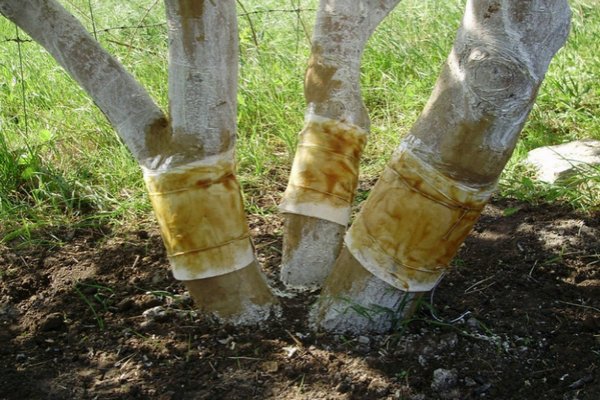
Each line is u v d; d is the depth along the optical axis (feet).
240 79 15.15
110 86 8.06
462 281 9.86
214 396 7.95
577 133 13.88
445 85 7.46
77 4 19.47
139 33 17.57
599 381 8.22
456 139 7.40
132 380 8.25
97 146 13.66
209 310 8.63
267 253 10.46
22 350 8.82
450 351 8.48
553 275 10.00
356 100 9.03
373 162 13.26
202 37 7.64
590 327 8.99
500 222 11.29
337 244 9.11
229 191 8.12
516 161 12.85
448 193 7.59
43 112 14.55
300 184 9.00
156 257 10.57
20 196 12.28
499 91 7.12
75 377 8.34
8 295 9.87
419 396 7.89
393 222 7.84
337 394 7.91
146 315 9.17
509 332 8.87
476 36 7.18
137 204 11.78
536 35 7.04
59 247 10.98
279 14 18.70
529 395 8.05
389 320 8.45
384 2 9.27
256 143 13.42
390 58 16.30
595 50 16.48
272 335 8.57
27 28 8.05
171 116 7.93
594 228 10.92
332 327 8.51
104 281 10.07
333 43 9.00
